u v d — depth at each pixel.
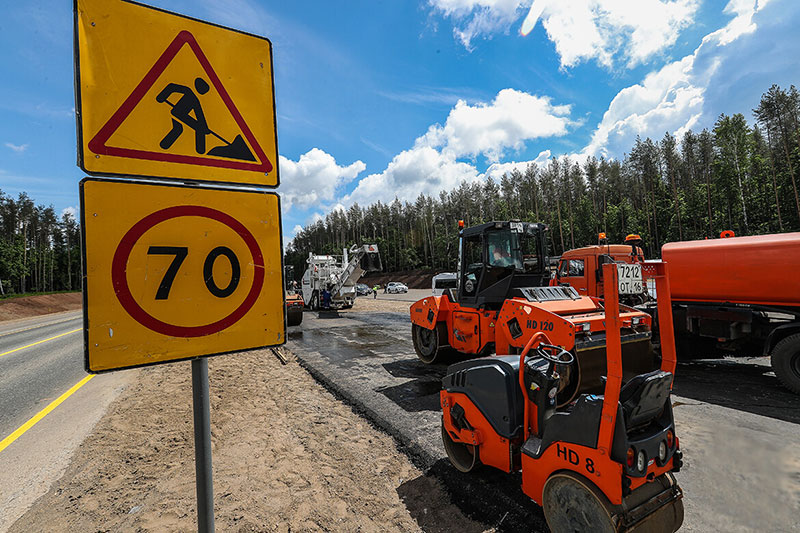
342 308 21.22
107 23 1.30
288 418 4.75
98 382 6.68
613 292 2.01
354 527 2.64
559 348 2.72
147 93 1.36
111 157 1.28
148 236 1.33
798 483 3.03
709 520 2.61
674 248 6.72
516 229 6.07
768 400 5.00
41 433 4.41
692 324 6.55
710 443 3.74
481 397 2.96
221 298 1.48
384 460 3.62
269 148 1.66
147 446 4.00
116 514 2.82
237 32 1.60
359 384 6.09
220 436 4.23
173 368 7.71
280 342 1.63
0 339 13.72
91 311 1.21
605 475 2.01
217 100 1.52
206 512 1.45
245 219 1.56
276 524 2.67
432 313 7.15
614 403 1.99
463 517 2.73
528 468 2.52
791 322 5.48
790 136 34.69
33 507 2.94
